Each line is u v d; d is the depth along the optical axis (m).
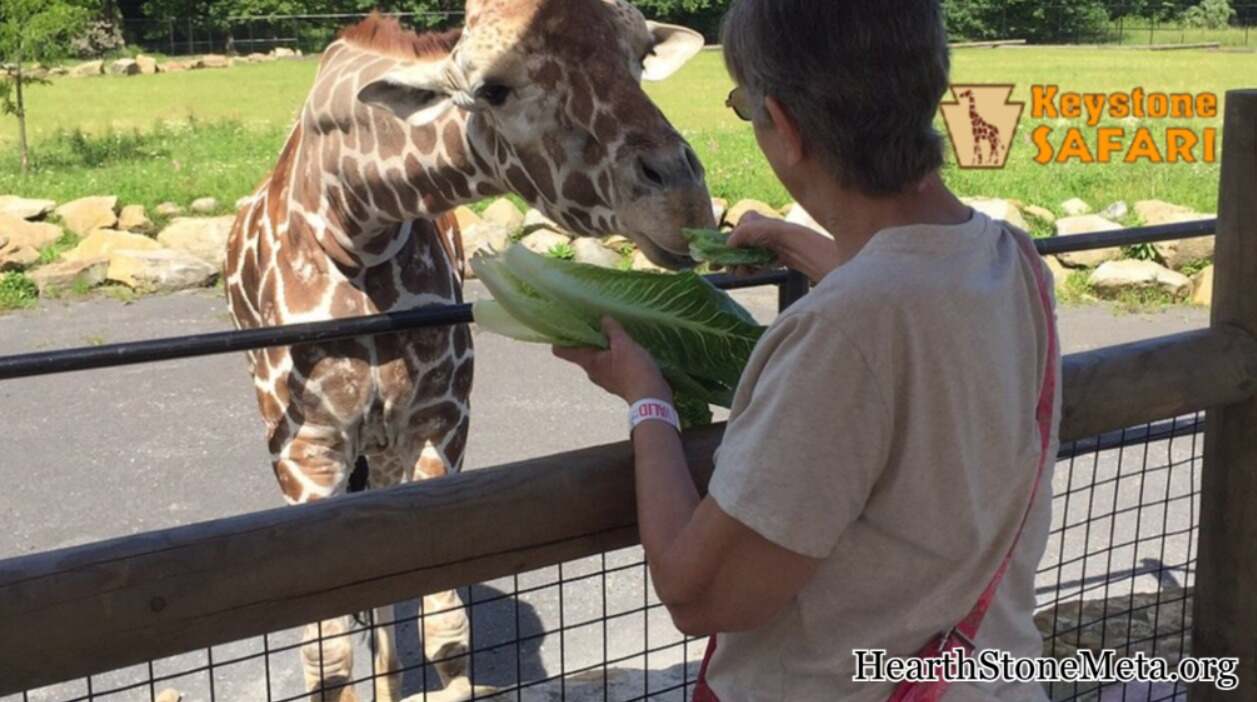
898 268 1.45
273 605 1.64
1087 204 12.21
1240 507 2.56
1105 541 5.45
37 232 11.21
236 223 4.10
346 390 3.55
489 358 8.83
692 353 1.83
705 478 1.85
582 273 1.82
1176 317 9.50
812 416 1.43
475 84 3.02
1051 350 1.63
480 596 5.05
